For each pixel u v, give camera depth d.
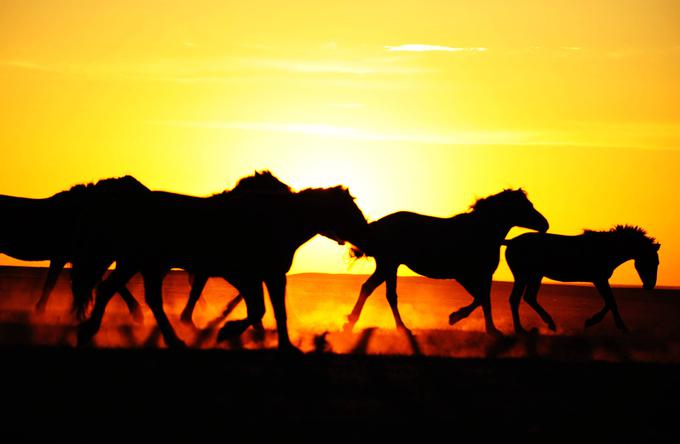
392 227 24.88
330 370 17.72
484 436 13.52
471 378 17.61
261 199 20.02
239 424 13.61
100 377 16.25
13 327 22.02
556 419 14.73
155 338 21.11
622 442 13.53
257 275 19.62
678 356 22.05
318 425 13.70
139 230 19.69
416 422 14.12
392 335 24.08
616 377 18.39
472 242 24.94
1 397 14.70
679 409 15.76
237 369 17.41
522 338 24.42
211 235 19.77
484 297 24.94
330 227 20.12
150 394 15.20
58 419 13.58
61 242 25.20
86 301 20.45
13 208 25.19
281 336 19.22
